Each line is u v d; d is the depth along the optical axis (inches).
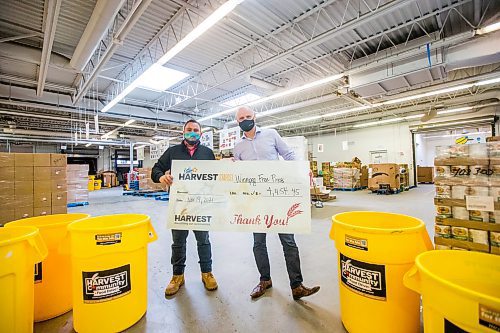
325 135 585.0
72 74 241.8
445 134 637.9
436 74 212.1
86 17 150.8
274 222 64.3
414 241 46.8
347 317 53.2
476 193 65.7
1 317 42.6
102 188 703.7
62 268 64.2
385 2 145.8
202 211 67.4
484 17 161.2
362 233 48.8
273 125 485.4
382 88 241.3
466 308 28.5
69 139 569.9
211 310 67.0
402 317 46.8
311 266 98.3
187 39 137.0
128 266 57.6
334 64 235.0
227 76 264.1
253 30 172.6
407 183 430.3
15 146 667.4
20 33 165.0
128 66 230.8
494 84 298.0
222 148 291.0
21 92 266.4
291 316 63.6
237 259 108.6
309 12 152.5
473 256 39.7
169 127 503.5
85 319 54.2
